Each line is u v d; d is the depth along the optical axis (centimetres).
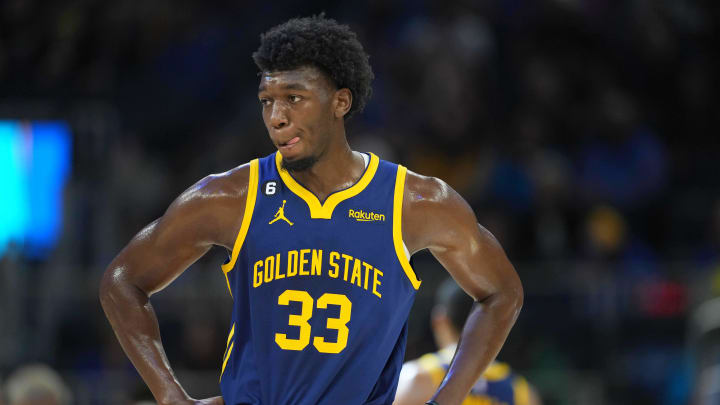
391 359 745
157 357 729
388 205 725
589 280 2041
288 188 721
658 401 1988
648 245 2595
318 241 709
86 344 1961
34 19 2522
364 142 2452
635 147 2681
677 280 2062
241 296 727
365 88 728
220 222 726
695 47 2920
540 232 2394
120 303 734
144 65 2698
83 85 2370
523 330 2022
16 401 1403
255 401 712
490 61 2762
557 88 2767
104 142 2059
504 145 2636
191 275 2069
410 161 2561
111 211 2045
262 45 704
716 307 1545
